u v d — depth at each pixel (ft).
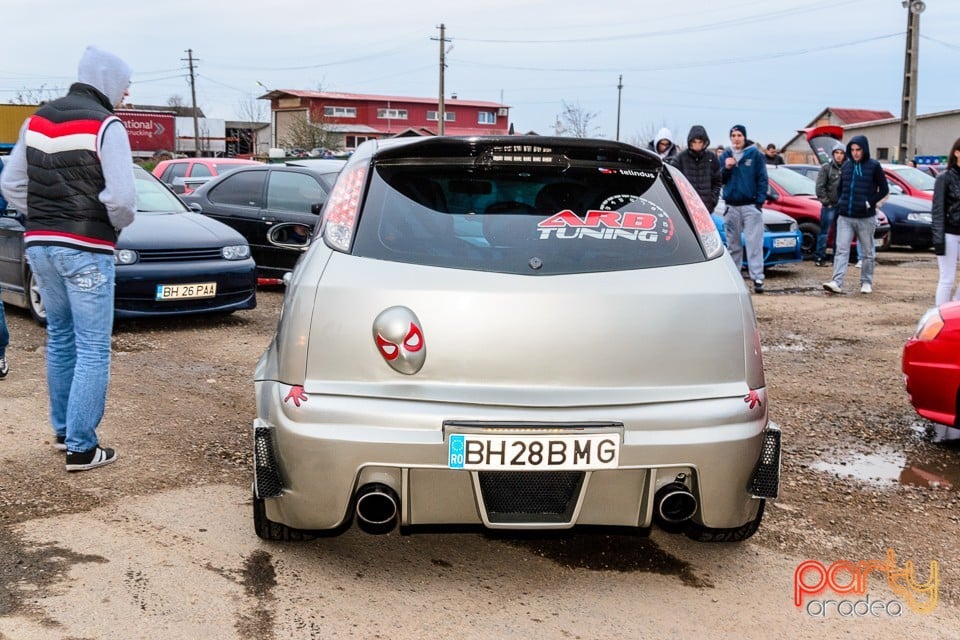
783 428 16.99
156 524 11.36
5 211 19.52
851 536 11.96
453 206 10.12
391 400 9.09
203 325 25.27
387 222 9.93
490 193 10.27
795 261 39.60
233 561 10.39
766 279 38.88
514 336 9.16
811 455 15.46
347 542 11.11
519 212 10.09
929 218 48.96
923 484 14.17
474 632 9.00
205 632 8.78
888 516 12.76
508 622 9.24
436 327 9.14
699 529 10.85
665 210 10.32
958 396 15.12
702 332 9.49
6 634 8.56
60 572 9.91
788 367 21.97
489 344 9.14
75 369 13.08
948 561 11.28
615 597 9.90
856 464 15.07
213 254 24.17
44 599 9.28
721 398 9.46
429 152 10.35
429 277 9.35
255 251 30.91
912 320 28.58
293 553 10.71
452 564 10.61
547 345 9.19
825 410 18.31
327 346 9.23
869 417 17.90
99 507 11.86
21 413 16.03
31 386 17.89
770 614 9.66
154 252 23.08
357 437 8.89
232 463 13.84
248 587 9.77
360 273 9.43
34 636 8.55
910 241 49.39
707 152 31.32
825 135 57.00
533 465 8.92
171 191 27.84
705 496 9.32
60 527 11.15
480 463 8.89
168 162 51.55
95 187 12.78
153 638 8.63
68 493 12.32
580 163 10.52
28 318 24.97
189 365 20.35
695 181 31.30
